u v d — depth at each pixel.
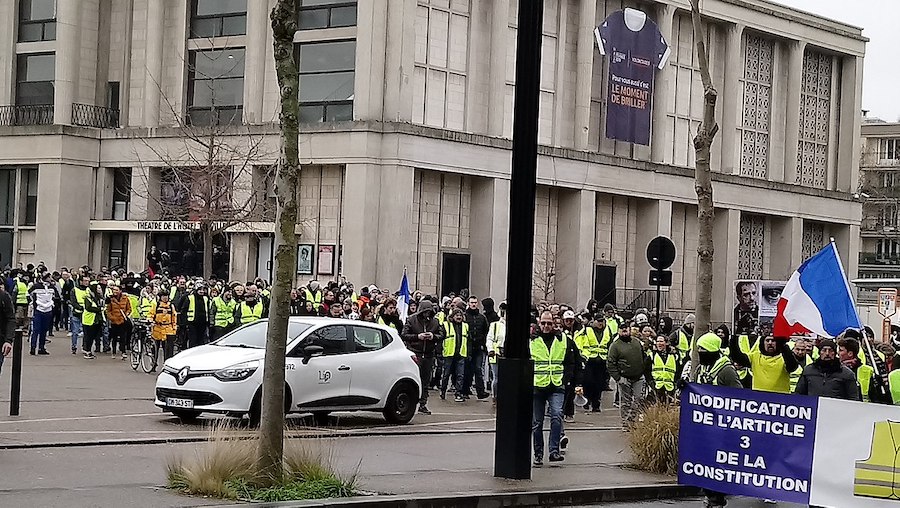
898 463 12.16
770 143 59.97
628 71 51.00
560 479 14.83
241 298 27.38
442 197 45.91
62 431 16.72
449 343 25.77
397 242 43.31
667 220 53.66
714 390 12.98
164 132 47.25
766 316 34.09
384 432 19.25
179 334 27.31
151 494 11.90
